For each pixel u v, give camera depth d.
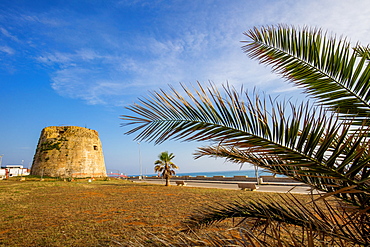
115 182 35.34
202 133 1.41
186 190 19.55
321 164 1.18
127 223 8.12
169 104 1.50
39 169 46.78
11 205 13.29
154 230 6.73
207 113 1.45
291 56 2.16
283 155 1.22
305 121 1.23
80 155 49.12
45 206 12.83
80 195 17.91
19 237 6.92
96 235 6.75
